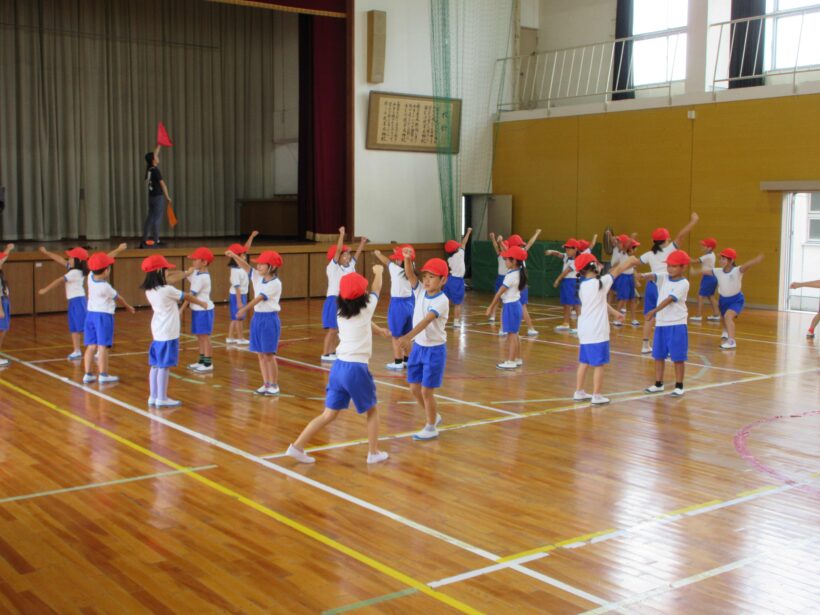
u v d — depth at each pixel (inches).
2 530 184.2
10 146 671.1
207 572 163.0
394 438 262.4
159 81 743.7
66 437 259.9
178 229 765.3
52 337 453.1
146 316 536.4
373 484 217.8
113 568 164.6
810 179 565.3
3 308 376.5
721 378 362.0
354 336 225.9
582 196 703.7
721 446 256.4
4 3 659.4
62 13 684.7
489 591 155.5
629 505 203.8
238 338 444.5
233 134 794.8
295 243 673.0
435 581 159.8
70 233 704.4
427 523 190.5
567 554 173.3
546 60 769.6
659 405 311.3
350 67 687.1
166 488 213.0
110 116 719.1
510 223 756.6
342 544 177.8
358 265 693.3
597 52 729.0
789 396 327.3
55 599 151.1
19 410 294.0
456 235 755.4
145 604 149.3
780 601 152.3
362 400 228.4
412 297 375.9
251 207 799.1
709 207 623.2
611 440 262.7
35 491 210.1
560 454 246.8
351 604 149.8
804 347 442.9
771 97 582.2
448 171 745.6
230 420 282.7
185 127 764.6
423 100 724.0
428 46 727.7
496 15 757.3
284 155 810.8
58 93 689.0
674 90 673.0
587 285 307.0
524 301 473.4
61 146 694.5
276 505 201.3
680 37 668.1
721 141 611.8
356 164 703.7
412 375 260.1
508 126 756.6
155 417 285.7
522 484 219.1
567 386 343.3
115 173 731.4
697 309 571.8
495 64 764.0
